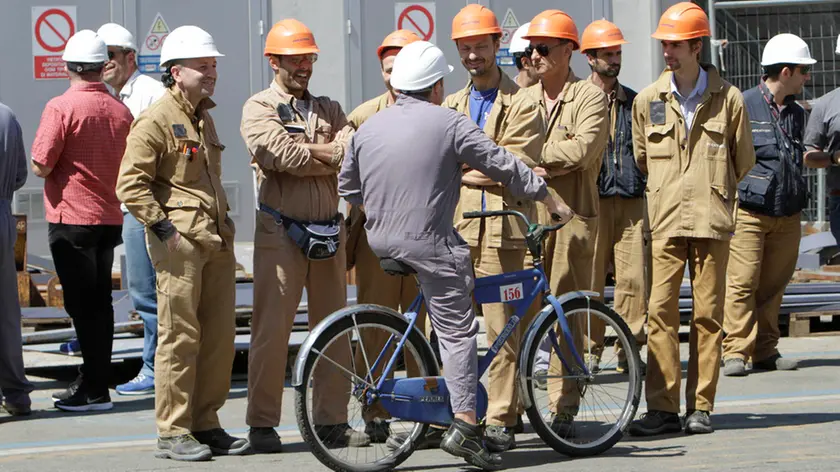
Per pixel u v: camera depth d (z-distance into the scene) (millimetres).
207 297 7617
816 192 16312
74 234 9164
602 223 10328
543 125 7734
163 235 7320
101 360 9297
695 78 8031
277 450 7594
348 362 7250
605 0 14250
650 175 8133
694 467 6934
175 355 7387
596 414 7535
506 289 7191
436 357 7086
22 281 12664
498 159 6848
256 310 7617
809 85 16422
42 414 9164
